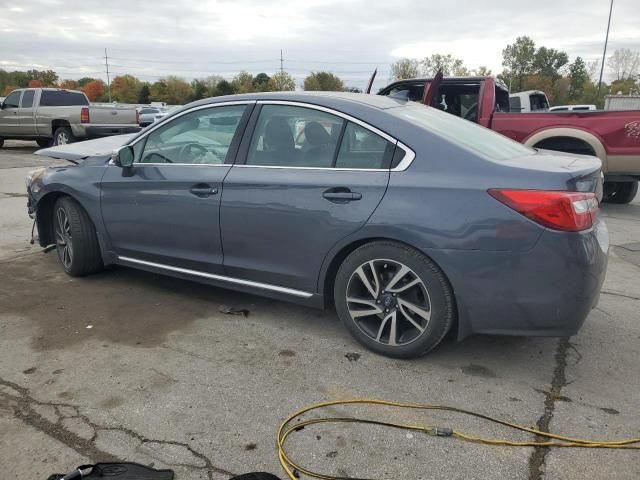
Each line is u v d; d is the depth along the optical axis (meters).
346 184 3.29
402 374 3.23
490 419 2.78
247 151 3.75
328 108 3.49
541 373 3.25
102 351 3.51
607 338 3.74
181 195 3.95
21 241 6.12
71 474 2.27
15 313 4.09
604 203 9.27
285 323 3.96
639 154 7.18
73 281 4.79
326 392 3.03
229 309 4.17
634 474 2.39
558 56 81.19
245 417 2.80
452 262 3.01
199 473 2.40
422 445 2.58
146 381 3.14
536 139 7.62
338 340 3.68
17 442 2.59
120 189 4.31
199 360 3.40
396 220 3.12
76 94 17.02
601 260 3.00
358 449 2.55
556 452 2.53
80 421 2.76
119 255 4.55
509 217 2.88
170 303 4.32
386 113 3.36
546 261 2.86
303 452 2.53
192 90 94.25
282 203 3.49
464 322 3.12
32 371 3.25
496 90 8.43
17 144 20.14
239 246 3.76
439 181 3.06
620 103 36.94
